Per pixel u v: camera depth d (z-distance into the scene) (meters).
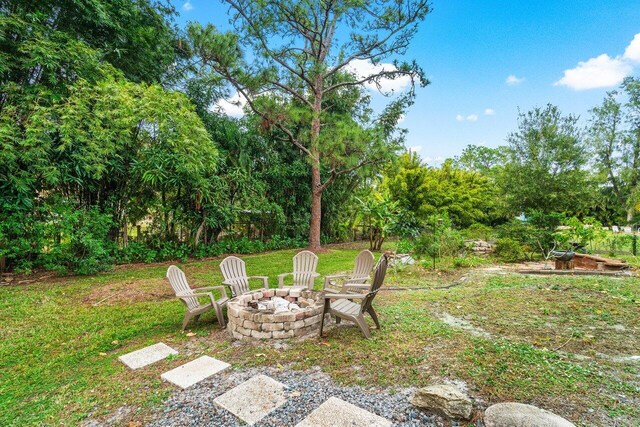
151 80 8.74
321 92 11.09
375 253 10.96
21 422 2.04
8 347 3.19
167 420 2.01
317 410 2.05
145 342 3.36
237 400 2.19
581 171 10.99
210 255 9.42
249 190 10.41
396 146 9.14
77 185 6.61
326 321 3.79
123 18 7.60
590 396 2.12
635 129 15.63
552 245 8.80
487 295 4.83
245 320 3.35
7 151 5.22
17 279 5.84
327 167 12.26
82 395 2.33
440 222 8.79
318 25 10.66
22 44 5.62
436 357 2.75
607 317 3.74
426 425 1.89
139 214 8.13
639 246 10.26
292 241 12.09
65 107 5.87
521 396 2.13
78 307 4.44
